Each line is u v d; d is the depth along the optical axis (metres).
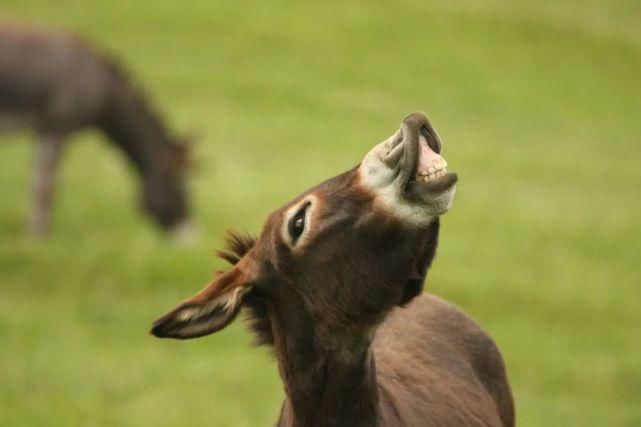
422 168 15.19
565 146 94.31
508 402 20.97
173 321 16.31
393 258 15.88
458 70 109.81
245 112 91.06
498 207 70.69
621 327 51.41
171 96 92.81
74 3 109.06
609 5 135.62
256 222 64.19
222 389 40.12
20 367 40.78
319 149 83.38
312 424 17.16
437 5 124.81
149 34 104.88
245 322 17.64
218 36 106.75
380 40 113.06
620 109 108.44
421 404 17.94
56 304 48.03
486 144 90.94
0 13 104.31
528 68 114.25
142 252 54.84
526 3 131.50
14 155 75.69
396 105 98.69
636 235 67.62
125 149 61.75
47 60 60.31
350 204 15.90
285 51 106.38
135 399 38.72
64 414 36.62
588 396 42.69
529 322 50.75
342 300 16.27
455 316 20.75
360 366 16.75
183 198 60.56
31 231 58.62
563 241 65.00
